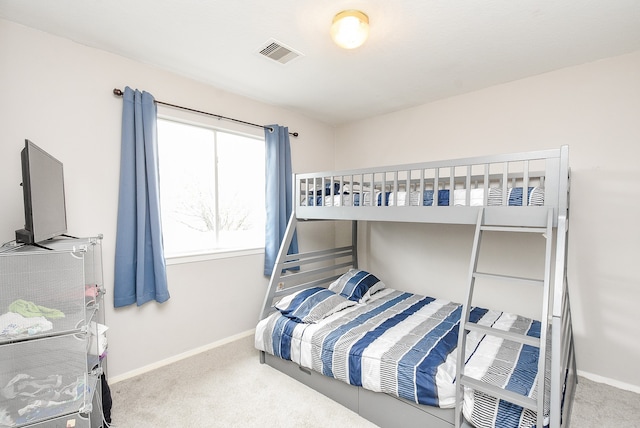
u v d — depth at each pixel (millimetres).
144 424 1757
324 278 3521
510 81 2594
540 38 1924
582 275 2287
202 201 2879
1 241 1753
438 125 3059
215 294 2779
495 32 1860
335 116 3596
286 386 2150
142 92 2250
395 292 3117
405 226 3334
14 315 1223
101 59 2104
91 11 1681
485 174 1739
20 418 1204
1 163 1756
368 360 1794
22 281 1246
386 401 1753
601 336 2230
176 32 1892
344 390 1937
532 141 2500
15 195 1793
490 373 1576
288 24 1798
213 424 1769
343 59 2223
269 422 1793
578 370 2318
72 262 1307
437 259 3100
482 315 2445
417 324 2254
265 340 2381
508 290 2658
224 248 2957
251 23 1791
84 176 2049
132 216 2201
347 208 2406
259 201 3289
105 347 1695
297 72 2441
